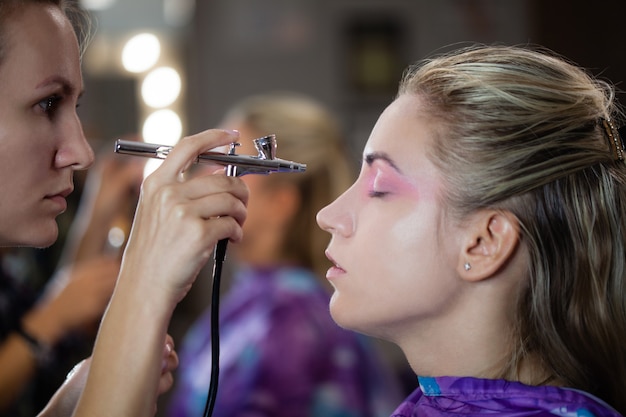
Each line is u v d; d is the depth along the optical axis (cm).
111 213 152
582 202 77
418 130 78
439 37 333
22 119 75
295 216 147
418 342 78
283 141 146
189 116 316
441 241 76
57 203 80
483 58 81
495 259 75
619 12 315
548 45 320
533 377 77
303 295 141
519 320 77
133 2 306
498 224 75
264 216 146
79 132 80
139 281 74
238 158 79
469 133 75
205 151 78
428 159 76
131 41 306
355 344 140
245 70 327
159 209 75
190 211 74
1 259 143
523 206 76
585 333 77
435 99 78
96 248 151
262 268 147
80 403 73
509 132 75
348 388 135
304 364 134
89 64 302
